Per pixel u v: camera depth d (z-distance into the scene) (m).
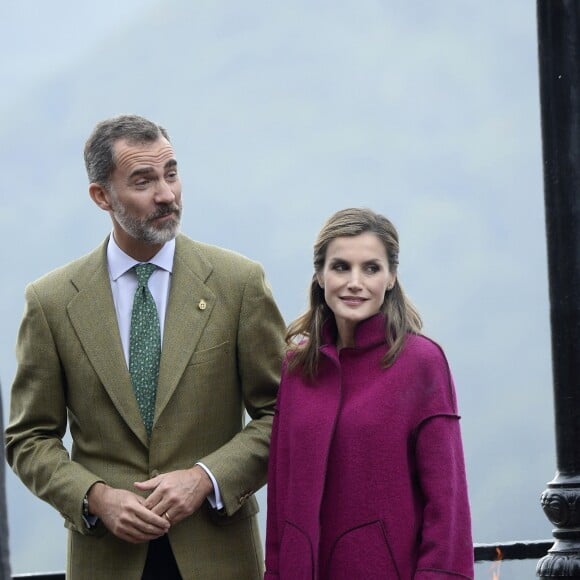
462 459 10.32
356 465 10.20
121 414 11.45
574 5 11.95
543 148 12.04
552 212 11.93
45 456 11.60
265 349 11.88
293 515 10.41
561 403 11.83
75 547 11.65
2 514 6.54
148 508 10.99
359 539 10.09
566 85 11.90
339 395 10.48
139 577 11.34
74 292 11.84
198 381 11.57
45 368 11.80
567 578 11.45
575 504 11.57
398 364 10.40
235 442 11.56
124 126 11.42
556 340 11.89
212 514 11.51
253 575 11.72
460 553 9.98
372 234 10.58
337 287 10.55
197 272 11.86
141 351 11.62
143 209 11.31
